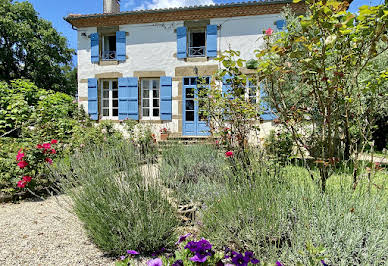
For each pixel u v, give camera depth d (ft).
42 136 16.76
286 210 6.72
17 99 20.67
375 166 8.05
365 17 6.65
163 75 31.99
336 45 7.91
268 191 6.89
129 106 32.63
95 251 7.25
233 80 12.15
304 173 9.03
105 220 7.21
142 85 33.12
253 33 29.50
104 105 34.24
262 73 8.86
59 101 27.91
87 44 33.73
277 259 5.49
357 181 8.18
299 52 7.33
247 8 29.01
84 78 33.83
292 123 9.02
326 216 6.18
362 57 7.91
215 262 5.11
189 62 31.27
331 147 8.14
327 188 7.57
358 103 8.85
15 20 54.13
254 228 6.08
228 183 7.93
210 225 7.04
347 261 5.28
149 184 8.25
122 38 32.63
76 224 9.14
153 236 7.23
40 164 13.25
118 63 32.94
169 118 31.86
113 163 9.11
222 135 14.11
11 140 15.94
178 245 7.41
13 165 12.83
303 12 27.58
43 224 9.10
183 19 31.22
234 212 6.63
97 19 32.50
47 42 57.77
